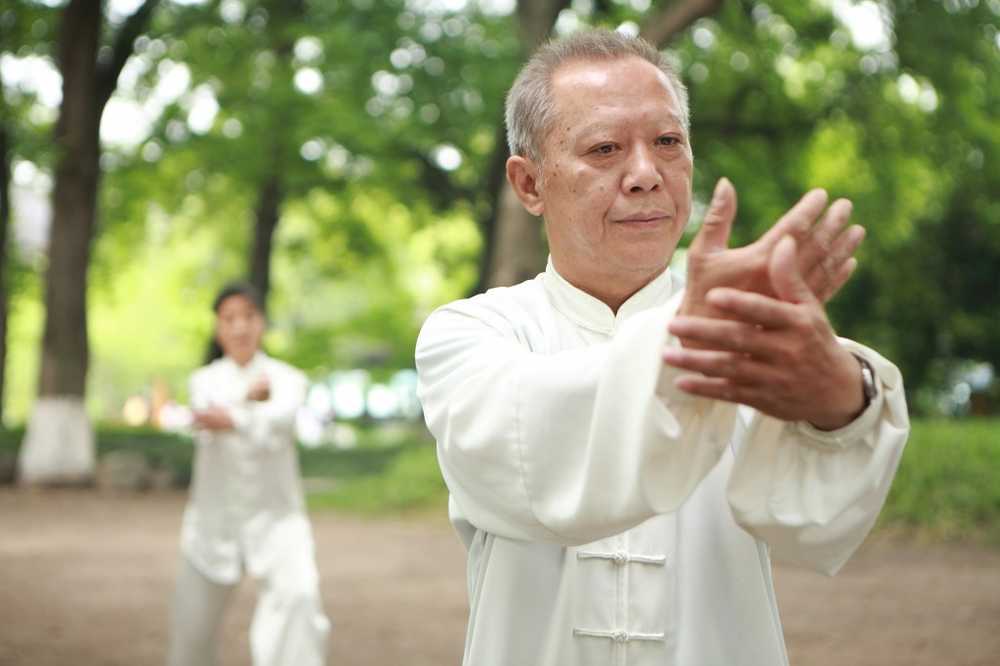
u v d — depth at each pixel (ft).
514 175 7.95
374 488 63.77
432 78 83.71
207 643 20.76
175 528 54.29
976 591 33.27
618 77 7.24
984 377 104.58
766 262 5.19
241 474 20.74
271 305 127.95
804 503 5.92
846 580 35.53
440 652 26.84
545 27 65.82
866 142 75.05
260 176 86.89
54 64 83.82
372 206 106.32
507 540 7.30
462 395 6.56
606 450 5.74
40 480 75.92
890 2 61.72
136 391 219.20
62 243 78.23
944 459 47.37
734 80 79.41
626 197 7.18
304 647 20.06
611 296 7.96
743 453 6.01
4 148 83.46
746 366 5.20
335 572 39.65
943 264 95.40
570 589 7.23
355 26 82.28
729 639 7.24
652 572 7.25
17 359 224.53
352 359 125.90
